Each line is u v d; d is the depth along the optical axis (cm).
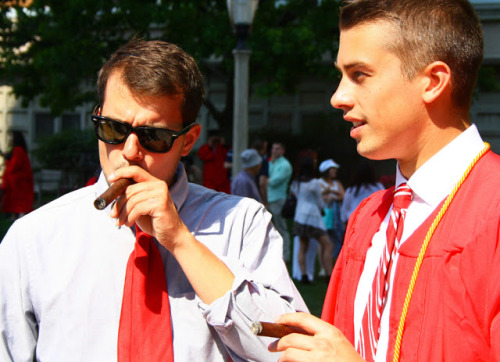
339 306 160
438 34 133
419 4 135
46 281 158
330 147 1847
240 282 151
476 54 138
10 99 2080
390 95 135
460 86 137
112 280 158
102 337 153
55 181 1516
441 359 123
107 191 143
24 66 1418
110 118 155
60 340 154
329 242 753
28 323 160
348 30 140
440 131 138
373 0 138
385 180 848
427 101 135
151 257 159
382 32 135
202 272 149
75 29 1222
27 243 162
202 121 2014
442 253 129
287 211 927
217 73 1784
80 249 161
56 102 1395
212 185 1216
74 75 1209
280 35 1205
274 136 1861
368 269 156
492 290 119
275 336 129
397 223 144
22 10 1341
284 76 1264
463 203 131
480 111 1877
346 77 143
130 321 150
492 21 1681
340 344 125
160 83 153
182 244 148
